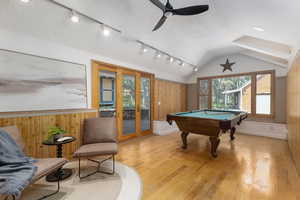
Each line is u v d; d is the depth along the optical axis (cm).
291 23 225
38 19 229
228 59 557
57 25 247
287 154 311
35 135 238
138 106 450
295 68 271
